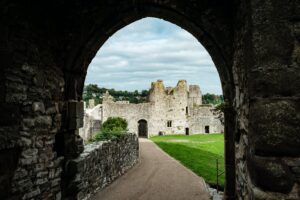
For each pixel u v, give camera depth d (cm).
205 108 3500
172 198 739
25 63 357
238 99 380
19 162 343
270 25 227
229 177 434
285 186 219
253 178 234
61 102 455
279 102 223
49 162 412
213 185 872
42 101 396
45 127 404
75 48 460
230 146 433
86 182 639
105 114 3108
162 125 3325
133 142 1275
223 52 430
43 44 402
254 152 230
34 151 375
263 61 227
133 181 934
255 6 231
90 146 756
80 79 491
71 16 459
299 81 221
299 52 223
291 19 225
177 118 3362
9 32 328
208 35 440
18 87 343
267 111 224
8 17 324
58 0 434
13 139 328
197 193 786
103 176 803
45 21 407
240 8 348
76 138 485
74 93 473
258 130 227
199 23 435
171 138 2811
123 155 1068
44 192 397
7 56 323
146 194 773
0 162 310
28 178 361
